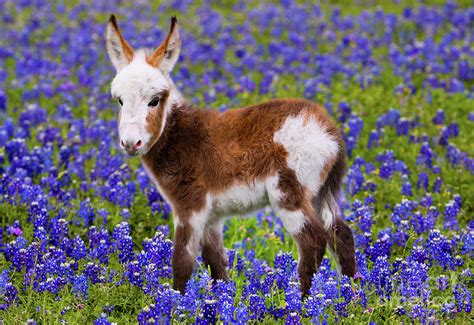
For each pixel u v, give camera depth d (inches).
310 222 358.3
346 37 888.3
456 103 670.5
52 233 421.4
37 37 940.0
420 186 507.8
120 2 1136.8
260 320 345.4
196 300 344.2
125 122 348.5
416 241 422.0
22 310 350.0
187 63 828.0
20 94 716.7
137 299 373.4
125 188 491.8
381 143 591.8
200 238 372.2
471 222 451.2
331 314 348.8
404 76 745.6
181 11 1080.8
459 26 962.1
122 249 394.3
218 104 677.3
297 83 733.9
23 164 513.3
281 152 357.1
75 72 800.9
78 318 344.5
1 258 404.2
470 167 537.6
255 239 460.8
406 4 1123.9
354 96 687.1
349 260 376.5
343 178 375.9
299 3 1149.7
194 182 367.9
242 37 943.0
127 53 375.6
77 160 530.9
